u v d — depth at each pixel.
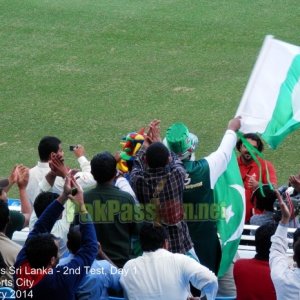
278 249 17.77
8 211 18.75
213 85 42.97
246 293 18.25
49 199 19.12
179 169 18.89
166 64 45.66
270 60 21.08
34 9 53.00
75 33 49.88
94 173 19.09
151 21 51.25
